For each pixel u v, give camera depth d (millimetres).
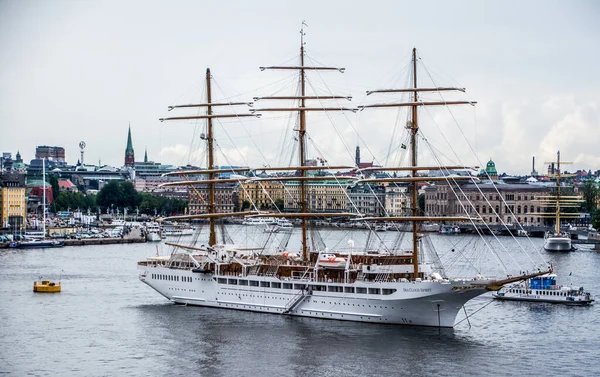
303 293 184250
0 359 153125
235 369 145625
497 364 148125
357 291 178000
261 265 194125
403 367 146000
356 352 155250
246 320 183125
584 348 159750
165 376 142375
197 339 166500
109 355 155375
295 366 146875
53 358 153875
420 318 174000
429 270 184750
